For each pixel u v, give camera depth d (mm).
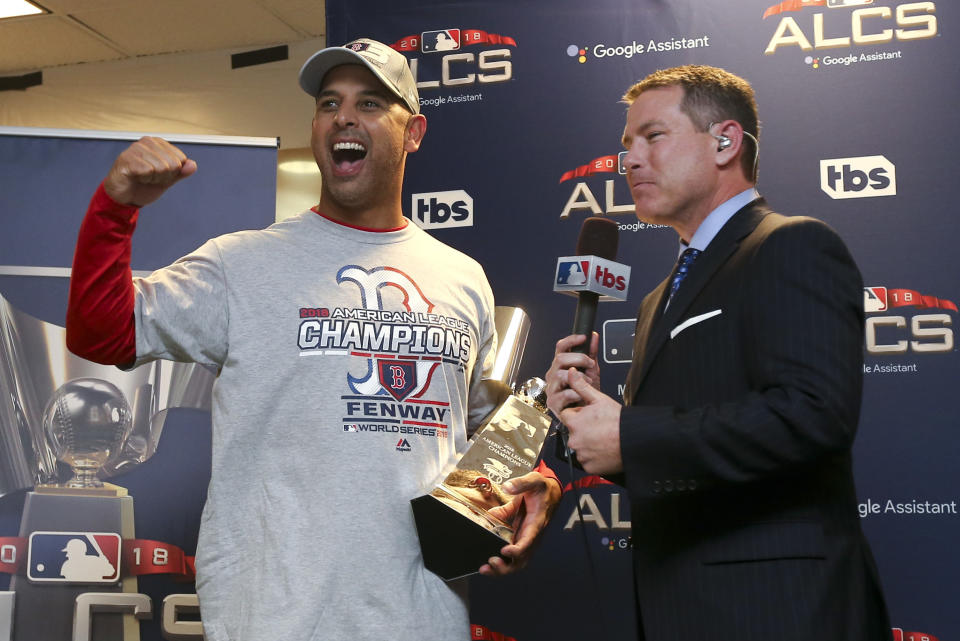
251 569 1738
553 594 2793
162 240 2518
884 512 2615
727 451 1438
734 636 1449
